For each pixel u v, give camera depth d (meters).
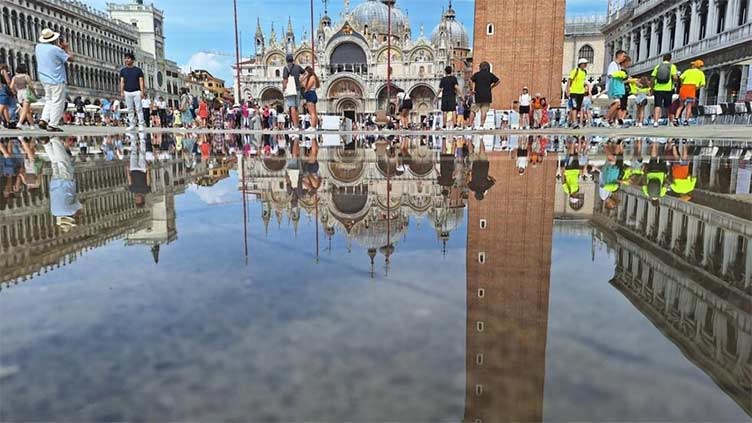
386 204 2.30
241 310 0.88
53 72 12.52
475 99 17.84
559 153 5.82
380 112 36.94
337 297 0.95
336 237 1.54
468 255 1.30
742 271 1.17
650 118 21.11
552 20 39.06
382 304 0.90
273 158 5.56
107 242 1.47
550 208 2.18
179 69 93.81
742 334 0.75
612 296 0.95
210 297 0.95
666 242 1.50
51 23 54.50
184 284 1.04
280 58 78.25
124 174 3.85
